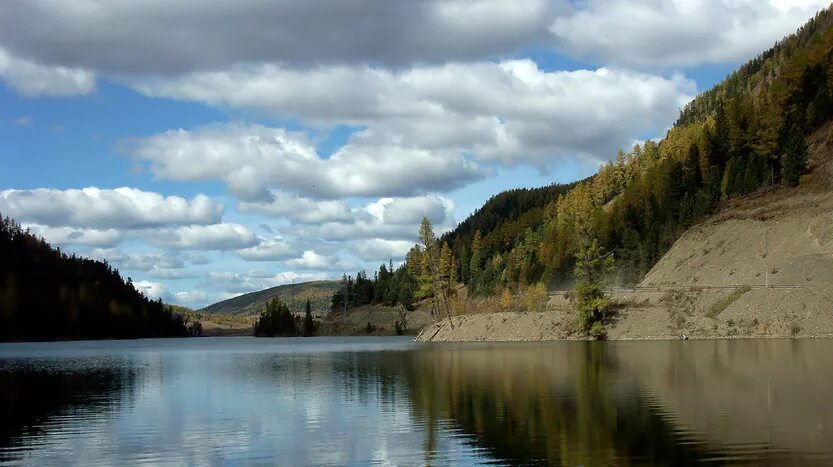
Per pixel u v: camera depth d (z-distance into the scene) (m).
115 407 44.19
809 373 51.50
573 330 113.50
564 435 31.22
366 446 30.33
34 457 29.55
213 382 59.44
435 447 29.64
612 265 116.44
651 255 153.62
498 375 57.50
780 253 117.25
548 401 41.41
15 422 38.34
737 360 62.59
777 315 95.88
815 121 168.75
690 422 33.50
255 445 31.19
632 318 109.50
